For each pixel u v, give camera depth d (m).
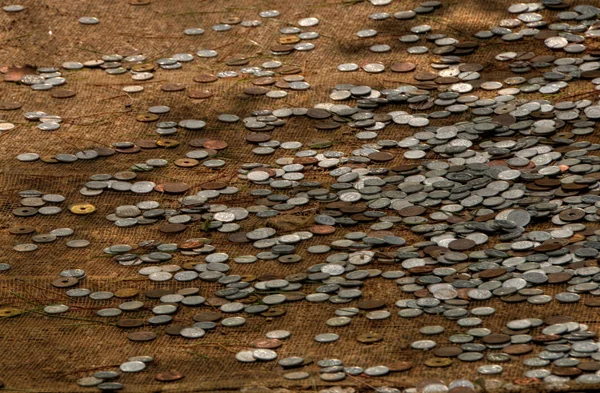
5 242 6.60
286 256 6.36
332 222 6.70
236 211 6.89
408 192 6.94
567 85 8.01
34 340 5.59
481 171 7.07
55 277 6.21
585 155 7.12
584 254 6.03
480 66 8.38
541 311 5.63
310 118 7.95
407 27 8.94
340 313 5.75
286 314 5.79
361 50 8.73
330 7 9.22
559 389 4.82
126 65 8.62
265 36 8.95
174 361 5.37
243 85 8.34
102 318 5.82
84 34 8.95
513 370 5.07
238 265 6.32
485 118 7.69
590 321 5.48
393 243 6.39
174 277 6.19
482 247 6.31
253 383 5.04
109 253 6.47
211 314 5.82
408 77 8.35
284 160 7.46
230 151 7.62
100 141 7.70
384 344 5.44
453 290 5.87
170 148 7.66
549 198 6.70
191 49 8.84
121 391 5.03
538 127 7.51
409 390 4.91
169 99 8.19
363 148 7.53
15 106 8.05
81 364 5.35
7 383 5.13
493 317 5.61
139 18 9.15
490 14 8.98
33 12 9.10
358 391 4.96
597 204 6.55
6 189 7.15
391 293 5.93
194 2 9.33
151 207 6.99
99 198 7.10
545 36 8.65
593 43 8.50
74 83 8.38
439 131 7.60
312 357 5.34
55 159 7.45
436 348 5.35
